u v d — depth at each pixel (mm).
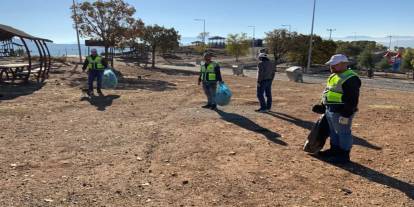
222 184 5801
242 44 75938
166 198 5258
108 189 5500
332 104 6734
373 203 5242
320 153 7270
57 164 6520
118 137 8359
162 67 41219
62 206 4918
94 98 14016
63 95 14625
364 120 10734
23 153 7074
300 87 20516
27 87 16844
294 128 9633
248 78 27734
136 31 31312
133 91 16406
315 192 5590
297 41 64688
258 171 6406
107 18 30016
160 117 10680
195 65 51906
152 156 7070
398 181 6062
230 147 7773
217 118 10688
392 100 15102
